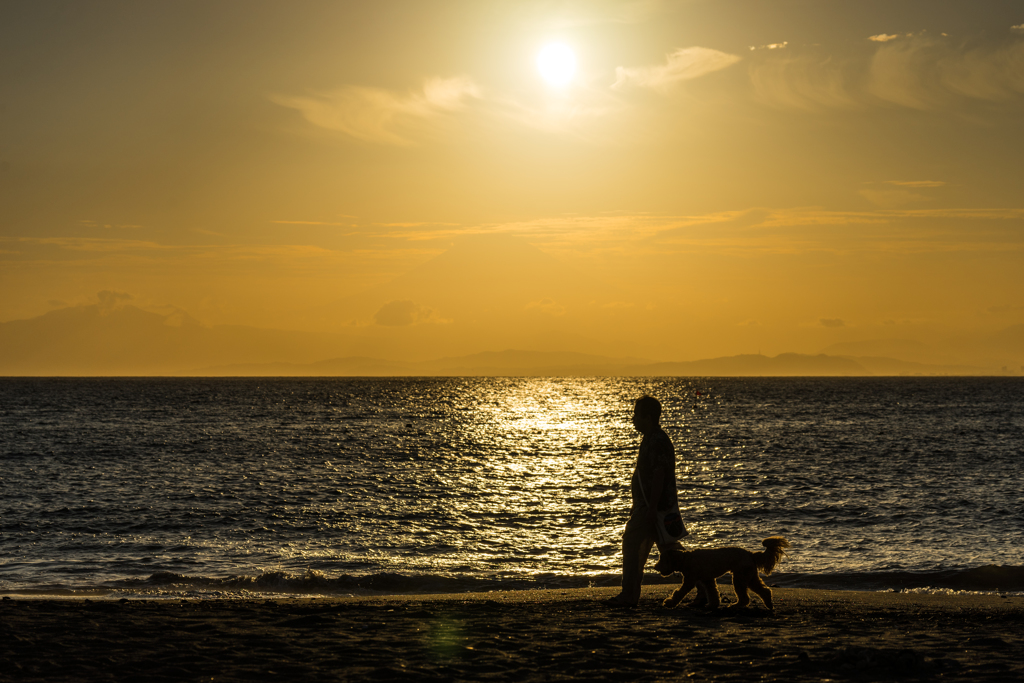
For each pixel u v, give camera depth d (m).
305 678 7.09
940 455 40.66
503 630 9.27
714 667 7.54
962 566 16.28
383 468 36.28
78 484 29.33
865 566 16.36
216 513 23.16
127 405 103.12
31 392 160.62
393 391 184.38
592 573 15.73
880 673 7.33
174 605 11.23
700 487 28.83
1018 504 24.38
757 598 12.33
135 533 20.19
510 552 18.22
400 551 18.27
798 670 7.42
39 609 10.70
